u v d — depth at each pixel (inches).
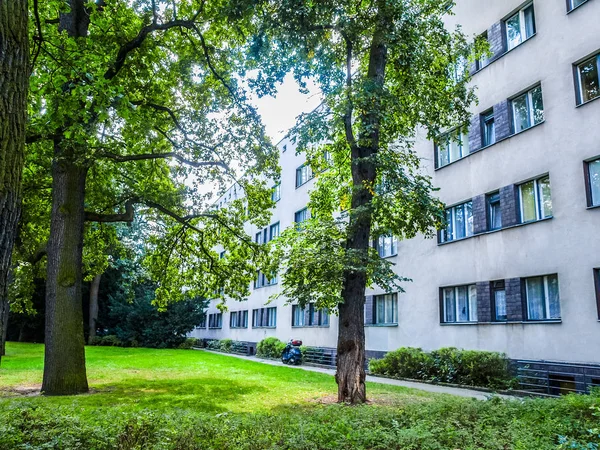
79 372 468.4
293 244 461.1
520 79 643.5
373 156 442.3
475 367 600.4
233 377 643.5
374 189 452.8
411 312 797.9
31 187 610.5
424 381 669.9
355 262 406.3
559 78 587.8
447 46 534.9
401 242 839.1
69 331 466.6
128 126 578.2
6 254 127.3
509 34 678.5
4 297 128.5
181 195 675.4
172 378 621.0
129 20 530.6
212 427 227.5
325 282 406.6
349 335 426.6
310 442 211.8
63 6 422.6
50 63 362.9
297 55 452.8
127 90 538.3
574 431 243.9
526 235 607.5
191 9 586.9
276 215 1387.8
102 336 1585.9
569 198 557.3
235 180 672.4
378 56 483.2
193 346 1670.8
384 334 857.5
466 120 548.1
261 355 1230.9
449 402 316.8
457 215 736.3
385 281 418.6
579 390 514.3
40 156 575.2
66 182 487.2
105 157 535.8
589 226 530.9
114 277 1614.2
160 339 1508.4
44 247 621.9
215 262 716.0
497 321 640.4
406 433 223.8
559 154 576.1
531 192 617.9
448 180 751.1
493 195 676.1
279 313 1274.6
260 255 695.1
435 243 762.2
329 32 468.4
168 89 627.2
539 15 624.1
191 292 758.5
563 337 542.6
